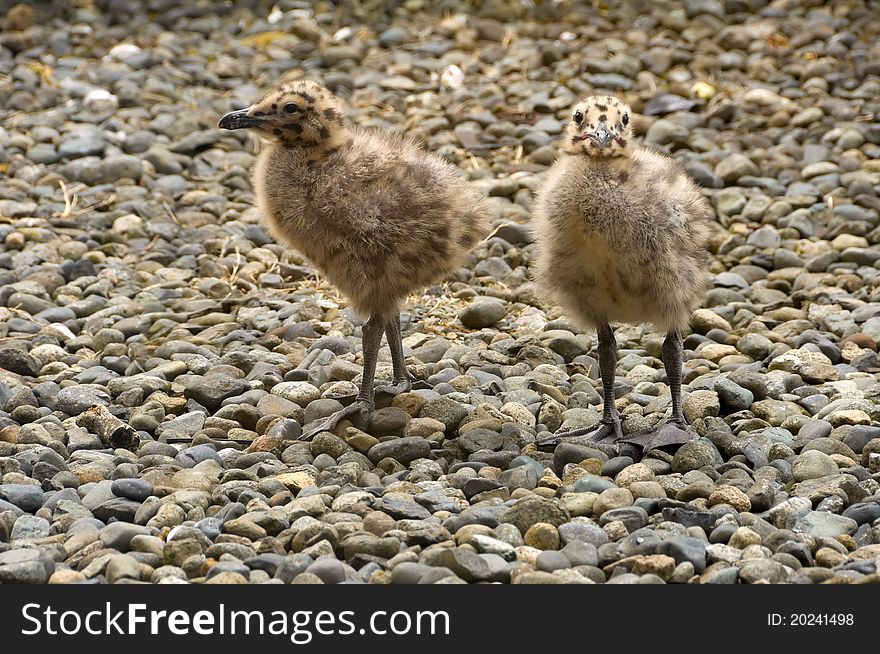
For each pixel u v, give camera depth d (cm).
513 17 2480
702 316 1372
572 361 1310
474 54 2294
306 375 1232
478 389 1200
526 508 916
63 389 1173
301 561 858
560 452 1044
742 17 2412
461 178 1162
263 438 1083
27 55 2278
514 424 1097
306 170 1099
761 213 1670
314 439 1071
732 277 1495
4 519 919
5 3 2545
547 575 838
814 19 2378
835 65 2180
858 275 1497
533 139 1900
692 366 1276
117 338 1335
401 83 2138
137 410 1150
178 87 2150
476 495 980
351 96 2125
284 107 1096
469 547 866
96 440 1084
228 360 1263
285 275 1542
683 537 891
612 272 1052
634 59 2220
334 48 2294
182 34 2419
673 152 1864
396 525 911
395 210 1077
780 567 848
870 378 1216
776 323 1378
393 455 1056
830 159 1831
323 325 1369
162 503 949
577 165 1050
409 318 1401
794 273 1512
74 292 1463
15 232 1584
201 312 1416
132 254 1582
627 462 1030
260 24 2469
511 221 1634
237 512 940
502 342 1320
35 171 1781
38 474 1006
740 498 950
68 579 848
